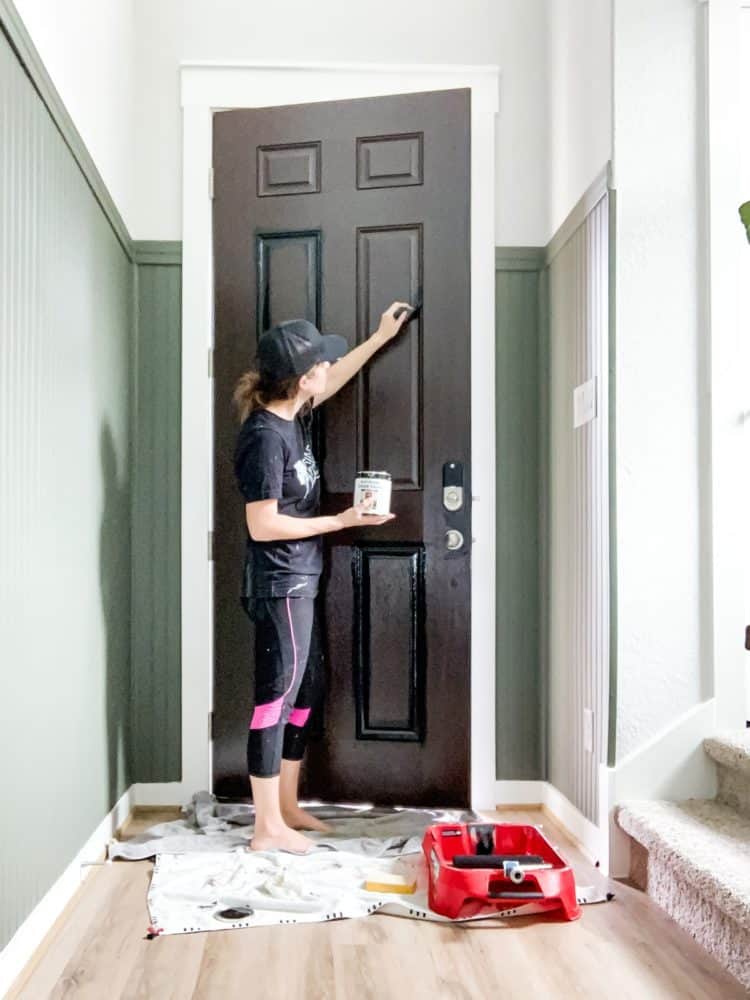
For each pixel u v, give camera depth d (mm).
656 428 2439
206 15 3125
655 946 1946
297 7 3131
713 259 2438
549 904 2141
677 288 2453
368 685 2914
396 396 2916
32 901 1899
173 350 3098
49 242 2062
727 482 2426
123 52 2945
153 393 3092
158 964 1849
